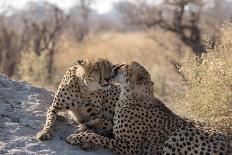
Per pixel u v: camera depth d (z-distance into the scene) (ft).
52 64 107.65
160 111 26.25
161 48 116.67
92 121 27.78
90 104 28.53
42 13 146.41
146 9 126.11
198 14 111.34
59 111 28.81
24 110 29.32
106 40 163.22
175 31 108.37
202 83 31.55
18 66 85.61
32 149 24.76
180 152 24.59
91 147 25.61
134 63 27.07
